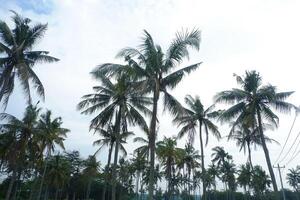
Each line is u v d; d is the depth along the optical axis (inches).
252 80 1159.6
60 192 3440.0
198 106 1494.8
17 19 1029.2
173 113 801.6
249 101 1168.8
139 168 2501.2
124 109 1064.8
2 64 975.6
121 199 3334.2
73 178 3171.8
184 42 802.2
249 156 1754.4
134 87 802.8
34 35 1038.4
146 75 802.8
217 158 2923.2
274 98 1110.4
